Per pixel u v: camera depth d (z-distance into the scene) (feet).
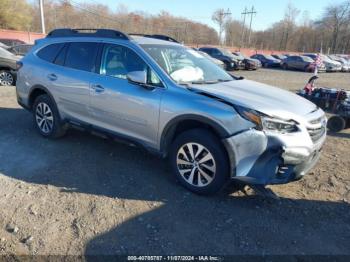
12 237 10.39
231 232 11.03
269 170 11.64
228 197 13.08
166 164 15.85
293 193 13.76
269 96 13.32
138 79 13.46
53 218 11.38
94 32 16.61
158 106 13.33
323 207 12.80
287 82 62.39
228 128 11.81
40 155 16.48
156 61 14.08
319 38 290.15
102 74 15.49
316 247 10.52
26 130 20.25
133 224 11.22
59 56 17.65
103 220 11.35
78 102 16.43
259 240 10.71
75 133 19.66
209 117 12.10
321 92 25.36
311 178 15.29
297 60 104.27
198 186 13.00
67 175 14.43
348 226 11.69
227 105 12.03
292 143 11.59
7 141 18.28
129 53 14.83
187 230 11.03
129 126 14.62
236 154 11.83
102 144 18.11
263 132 11.50
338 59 118.42
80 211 11.84
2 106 26.40
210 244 10.44
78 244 10.18
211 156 12.41
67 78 16.71
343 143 21.38
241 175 11.93
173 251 10.07
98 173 14.71
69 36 17.69
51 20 202.69
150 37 16.94
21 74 19.34
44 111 18.45
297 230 11.30
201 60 16.38
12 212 11.63
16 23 162.09
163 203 12.51
